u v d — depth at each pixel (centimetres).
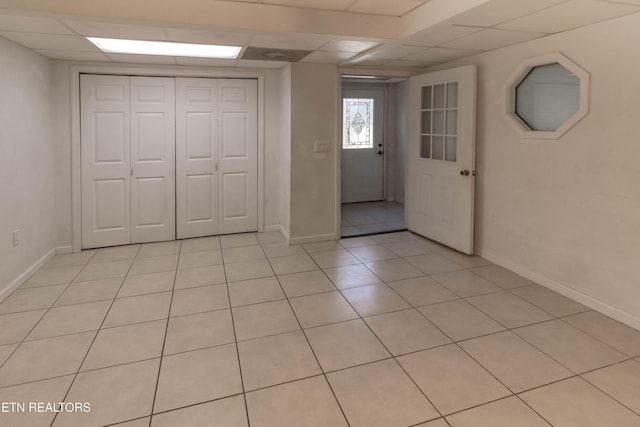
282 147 477
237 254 420
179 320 277
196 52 371
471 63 393
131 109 436
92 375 215
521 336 254
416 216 491
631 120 256
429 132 460
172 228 469
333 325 270
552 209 319
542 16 255
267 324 271
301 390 204
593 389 202
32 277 353
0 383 208
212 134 470
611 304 277
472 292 321
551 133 314
